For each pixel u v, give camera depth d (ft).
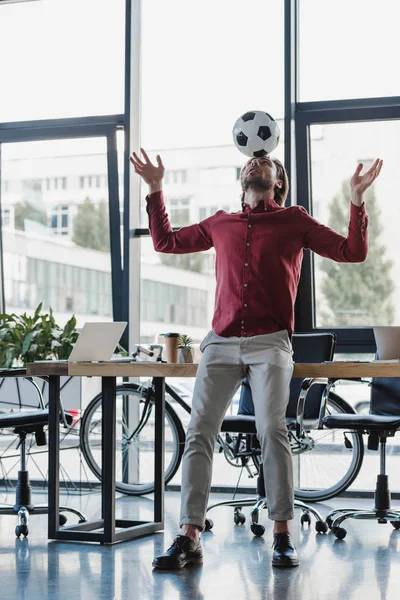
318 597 9.16
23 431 13.70
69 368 11.64
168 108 18.54
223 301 11.11
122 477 18.13
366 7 17.44
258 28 17.98
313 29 17.71
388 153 17.30
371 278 17.44
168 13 18.58
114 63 18.79
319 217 17.79
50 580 9.96
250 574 10.28
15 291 19.72
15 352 17.67
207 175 18.31
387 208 17.29
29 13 19.24
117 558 11.10
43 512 13.52
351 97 17.47
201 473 10.77
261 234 11.07
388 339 12.06
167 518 14.46
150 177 11.99
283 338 10.90
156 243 11.90
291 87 17.53
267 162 11.47
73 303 19.36
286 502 10.62
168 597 9.16
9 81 19.35
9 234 19.69
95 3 18.90
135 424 18.30
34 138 19.19
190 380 18.39
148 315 18.84
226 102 18.19
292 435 13.73
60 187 19.26
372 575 10.27
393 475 17.30
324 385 14.56
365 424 12.91
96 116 18.84
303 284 17.62
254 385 10.82
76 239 19.25
